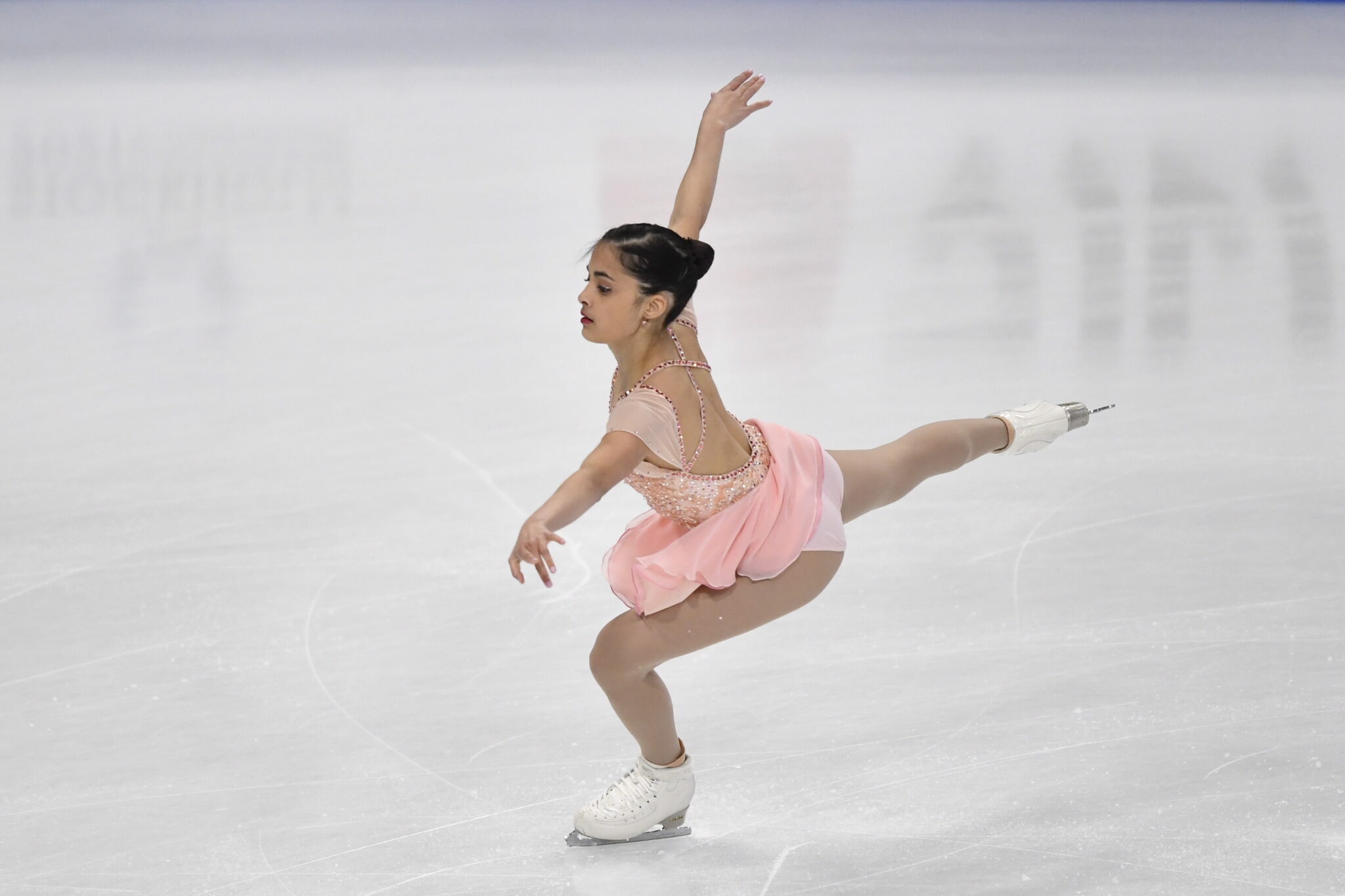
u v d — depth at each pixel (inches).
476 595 597.0
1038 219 1453.0
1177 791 439.8
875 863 407.8
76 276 1204.5
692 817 438.6
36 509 684.7
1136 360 932.6
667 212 1471.5
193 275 1214.9
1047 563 616.1
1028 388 872.3
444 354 971.3
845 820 432.8
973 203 1544.0
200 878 404.8
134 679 523.2
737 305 1103.6
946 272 1211.2
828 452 460.1
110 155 1824.6
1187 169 1769.2
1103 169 1779.0
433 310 1098.1
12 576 609.0
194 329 1039.6
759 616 421.4
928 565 618.8
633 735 425.4
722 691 518.3
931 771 458.0
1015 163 1828.2
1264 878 392.8
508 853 418.3
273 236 1381.6
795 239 1353.3
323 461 756.0
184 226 1421.0
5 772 460.4
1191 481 706.2
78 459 756.6
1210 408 823.1
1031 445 522.9
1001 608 573.9
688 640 412.8
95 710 500.4
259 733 487.2
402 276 1213.1
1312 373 890.1
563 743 482.6
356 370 932.0
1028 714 491.5
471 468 743.7
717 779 459.8
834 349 971.9
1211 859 402.9
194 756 471.8
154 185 1637.6
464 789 453.4
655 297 407.8
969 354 951.6
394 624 569.9
